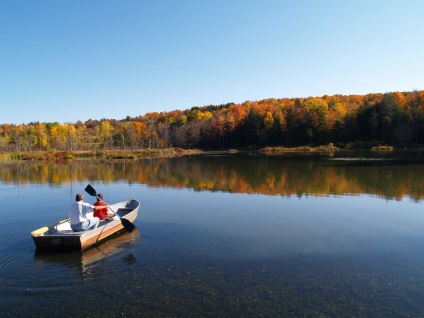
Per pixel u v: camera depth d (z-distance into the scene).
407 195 16.83
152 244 9.66
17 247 9.56
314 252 8.91
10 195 18.86
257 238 10.16
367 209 13.93
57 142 82.00
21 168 37.19
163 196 17.91
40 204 16.17
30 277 7.50
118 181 24.66
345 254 8.77
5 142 77.12
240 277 7.38
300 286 6.95
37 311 6.08
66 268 7.98
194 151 77.62
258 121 88.06
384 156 44.84
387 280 7.22
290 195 17.42
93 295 6.64
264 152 71.19
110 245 9.62
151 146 86.19
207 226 11.55
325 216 12.85
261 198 16.75
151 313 5.96
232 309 6.07
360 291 6.73
